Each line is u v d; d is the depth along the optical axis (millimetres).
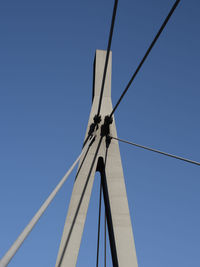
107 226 18297
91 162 18406
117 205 17281
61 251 15773
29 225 8062
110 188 17750
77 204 17141
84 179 17875
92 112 20156
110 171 18281
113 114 20062
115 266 16266
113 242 16672
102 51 22281
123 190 17781
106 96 20844
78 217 16766
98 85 21188
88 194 17453
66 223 16547
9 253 6980
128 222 16859
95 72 21578
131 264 15711
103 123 19641
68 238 16125
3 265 6637
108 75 21547
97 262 18484
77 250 15875
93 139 19047
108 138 19109
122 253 15945
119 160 18688
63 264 15438
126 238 16375
